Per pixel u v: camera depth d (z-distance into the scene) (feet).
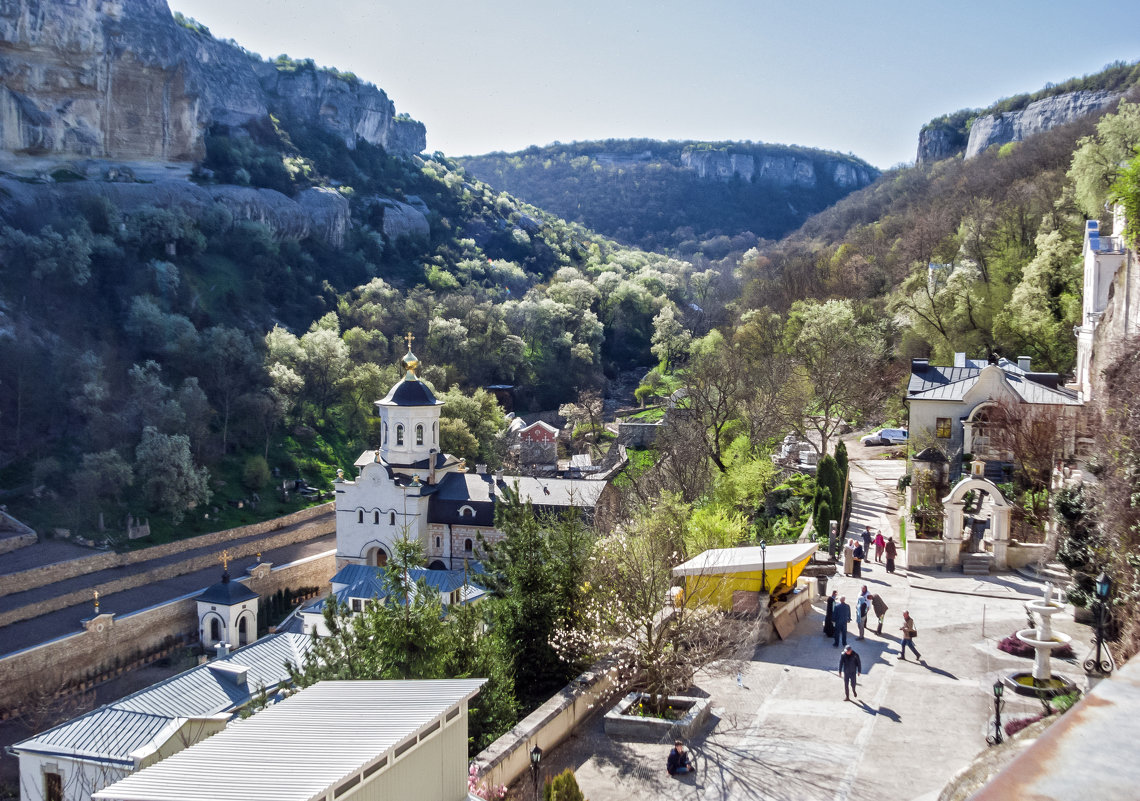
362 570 239.50
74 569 266.16
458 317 579.07
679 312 650.84
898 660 103.30
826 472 168.25
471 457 383.24
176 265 504.84
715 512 162.91
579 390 542.16
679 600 106.01
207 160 637.30
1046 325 251.39
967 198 460.14
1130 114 266.57
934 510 157.28
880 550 147.02
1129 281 148.77
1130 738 8.56
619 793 75.46
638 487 222.69
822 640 111.04
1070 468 153.07
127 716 143.33
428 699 61.05
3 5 471.21
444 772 59.57
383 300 595.06
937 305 301.43
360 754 52.54
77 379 366.84
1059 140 443.73
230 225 568.41
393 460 277.03
